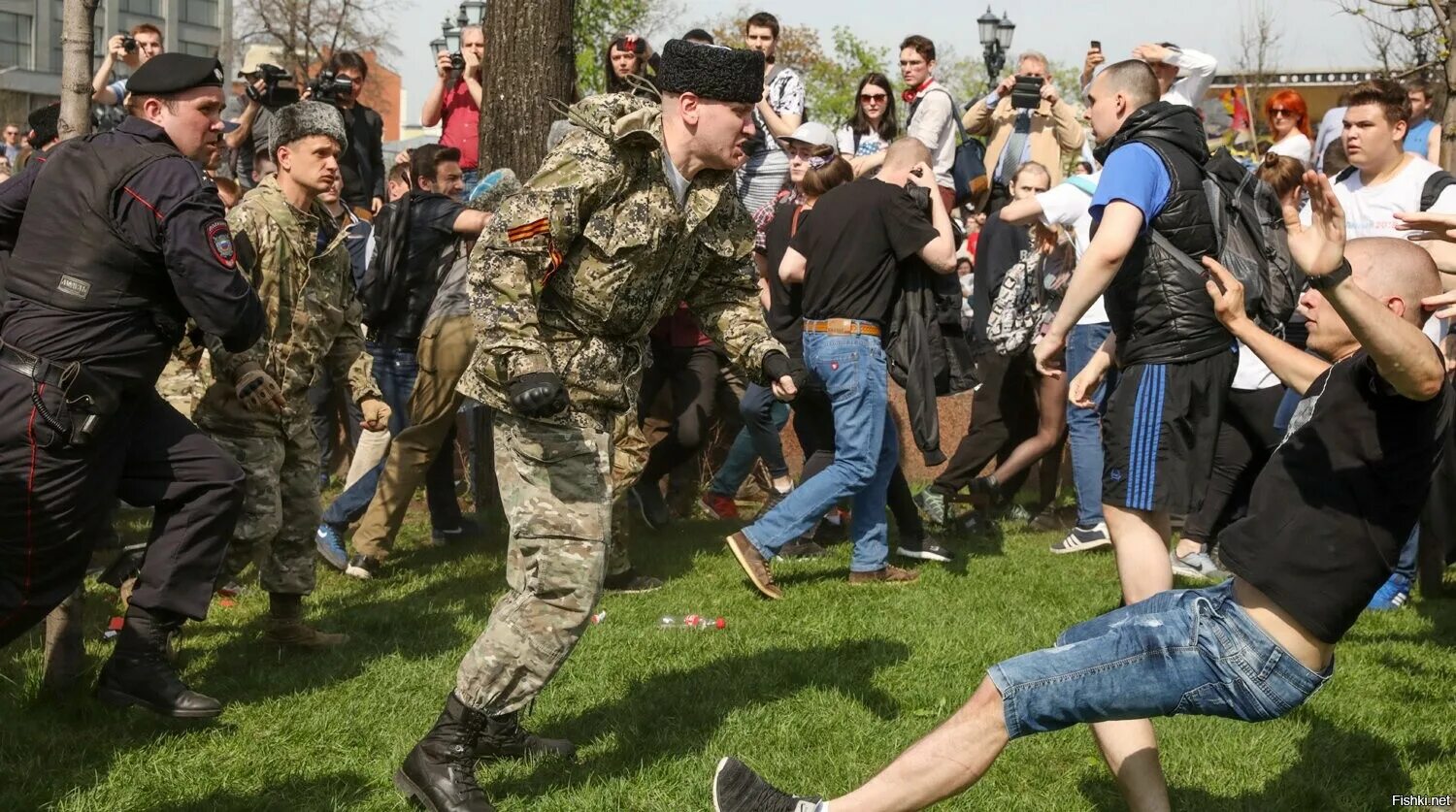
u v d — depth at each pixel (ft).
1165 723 14.69
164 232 12.71
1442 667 17.03
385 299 23.63
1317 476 9.68
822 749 13.89
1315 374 11.09
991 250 25.59
